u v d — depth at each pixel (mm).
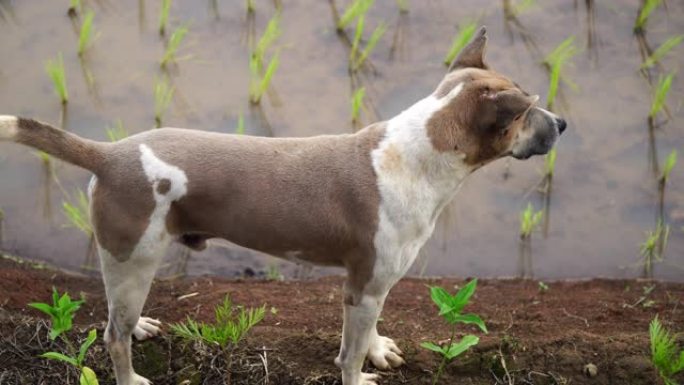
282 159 5402
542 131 5555
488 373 6207
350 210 5336
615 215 8609
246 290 7438
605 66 10016
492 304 7391
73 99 9500
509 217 8625
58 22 10492
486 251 8336
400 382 6141
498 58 10109
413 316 7102
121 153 5266
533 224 8414
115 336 5574
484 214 8664
